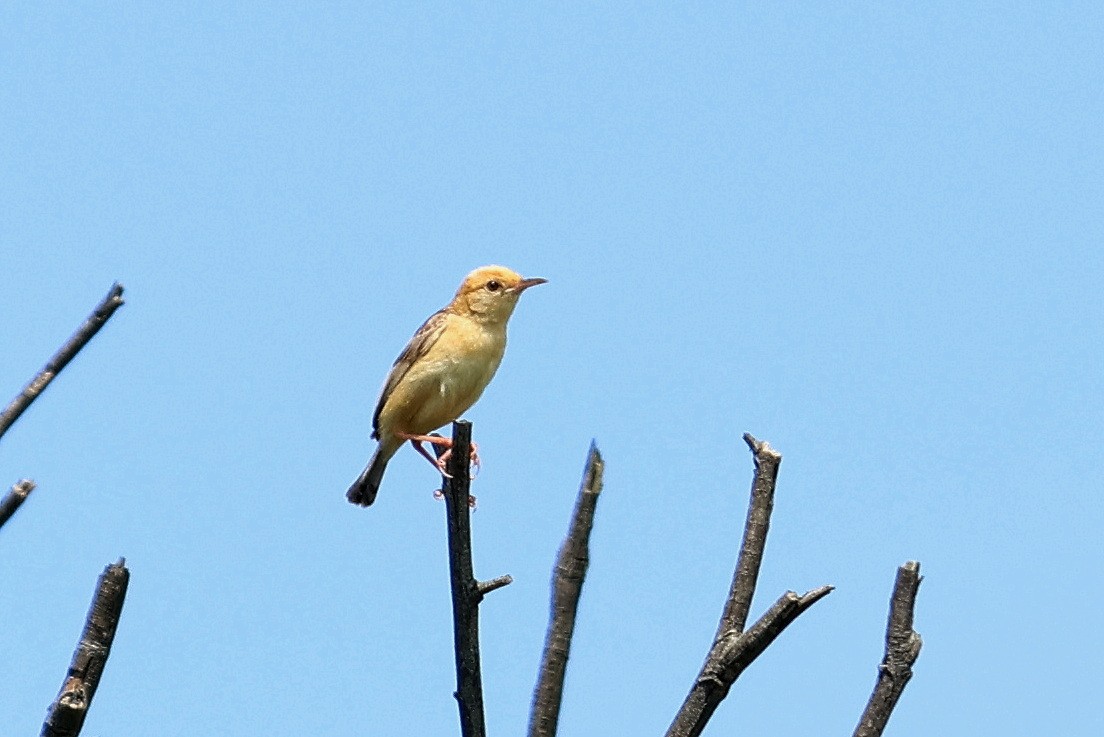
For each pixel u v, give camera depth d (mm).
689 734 9516
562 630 10016
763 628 9469
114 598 7699
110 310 8758
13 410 8398
